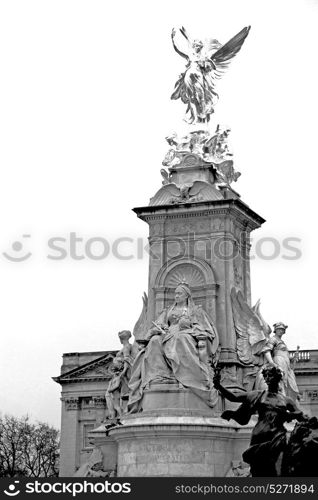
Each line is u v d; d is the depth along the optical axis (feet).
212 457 136.87
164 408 139.64
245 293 160.45
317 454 77.20
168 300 155.84
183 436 136.26
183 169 160.66
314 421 78.89
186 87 166.71
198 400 141.08
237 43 169.07
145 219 159.94
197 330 144.87
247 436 139.54
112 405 153.89
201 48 168.76
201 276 154.92
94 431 152.46
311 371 268.00
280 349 151.33
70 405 314.55
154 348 144.25
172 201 158.71
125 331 157.99
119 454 141.18
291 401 81.00
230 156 165.48
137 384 145.89
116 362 156.15
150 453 136.87
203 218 157.07
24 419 391.04
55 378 316.81
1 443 384.06
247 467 137.18
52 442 391.04
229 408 144.66
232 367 148.05
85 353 326.85
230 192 159.43
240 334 151.84
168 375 142.72
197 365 141.79
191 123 166.61
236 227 160.15
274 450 78.18
